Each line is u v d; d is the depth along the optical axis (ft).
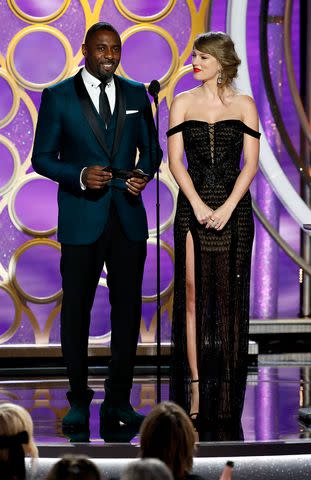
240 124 42.45
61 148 41.04
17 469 25.12
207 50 42.27
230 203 42.06
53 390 50.49
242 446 37.22
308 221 60.75
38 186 58.75
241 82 59.36
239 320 43.32
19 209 58.65
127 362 40.70
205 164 42.50
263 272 66.23
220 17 63.21
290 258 67.77
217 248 42.75
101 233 40.09
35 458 25.96
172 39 59.47
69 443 37.06
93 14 58.54
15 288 58.59
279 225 67.31
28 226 58.80
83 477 21.08
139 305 40.93
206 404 43.21
